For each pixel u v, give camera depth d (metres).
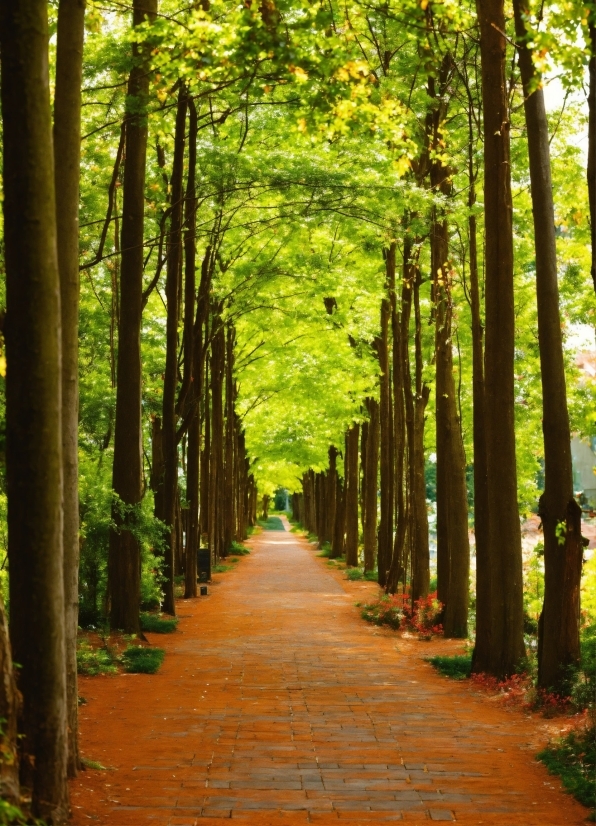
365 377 31.55
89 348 28.72
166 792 8.15
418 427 22.41
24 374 6.38
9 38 6.21
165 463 23.28
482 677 14.33
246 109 19.50
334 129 9.45
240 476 59.47
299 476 69.69
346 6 9.52
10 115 6.27
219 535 43.75
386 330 28.92
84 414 24.89
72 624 8.59
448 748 9.97
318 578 35.25
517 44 12.46
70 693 8.57
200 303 25.55
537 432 26.48
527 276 23.89
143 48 11.50
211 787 8.34
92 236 21.31
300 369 32.66
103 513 18.38
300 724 11.09
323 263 24.05
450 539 19.75
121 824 7.21
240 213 22.88
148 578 21.70
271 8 8.56
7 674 5.92
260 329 30.58
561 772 8.86
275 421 45.88
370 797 8.12
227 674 14.90
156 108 13.47
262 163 18.05
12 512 6.53
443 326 19.48
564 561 12.41
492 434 14.68
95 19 13.07
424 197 17.12
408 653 17.50
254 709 12.00
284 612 24.52
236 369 40.50
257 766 9.10
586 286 22.66
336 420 34.09
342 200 17.64
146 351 30.25
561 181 18.62
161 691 13.27
